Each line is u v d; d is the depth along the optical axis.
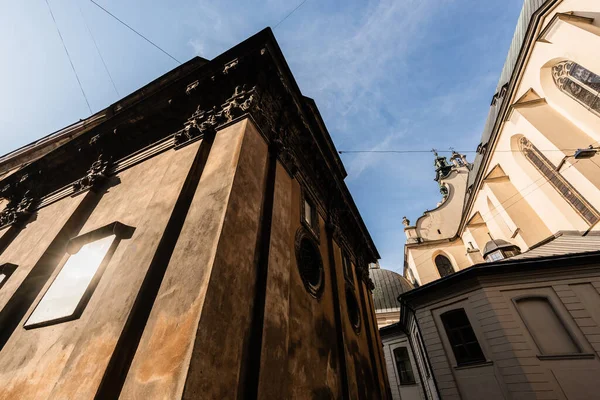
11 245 7.33
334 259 8.34
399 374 18.00
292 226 6.25
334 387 5.63
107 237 4.76
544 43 14.64
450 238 27.41
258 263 4.28
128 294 3.47
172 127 7.13
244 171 4.66
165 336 2.79
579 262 10.45
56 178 8.84
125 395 2.55
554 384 8.80
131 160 7.17
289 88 7.30
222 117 5.95
